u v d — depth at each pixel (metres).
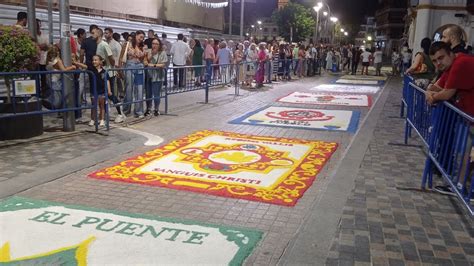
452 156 4.60
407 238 3.95
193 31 20.34
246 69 16.55
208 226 4.13
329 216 4.39
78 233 3.92
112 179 5.45
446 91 4.90
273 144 7.51
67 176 5.54
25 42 7.22
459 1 24.17
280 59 20.69
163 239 3.83
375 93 16.48
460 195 4.18
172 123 9.20
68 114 7.88
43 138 7.39
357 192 5.12
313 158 6.64
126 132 8.10
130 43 9.73
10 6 10.66
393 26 67.38
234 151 6.95
